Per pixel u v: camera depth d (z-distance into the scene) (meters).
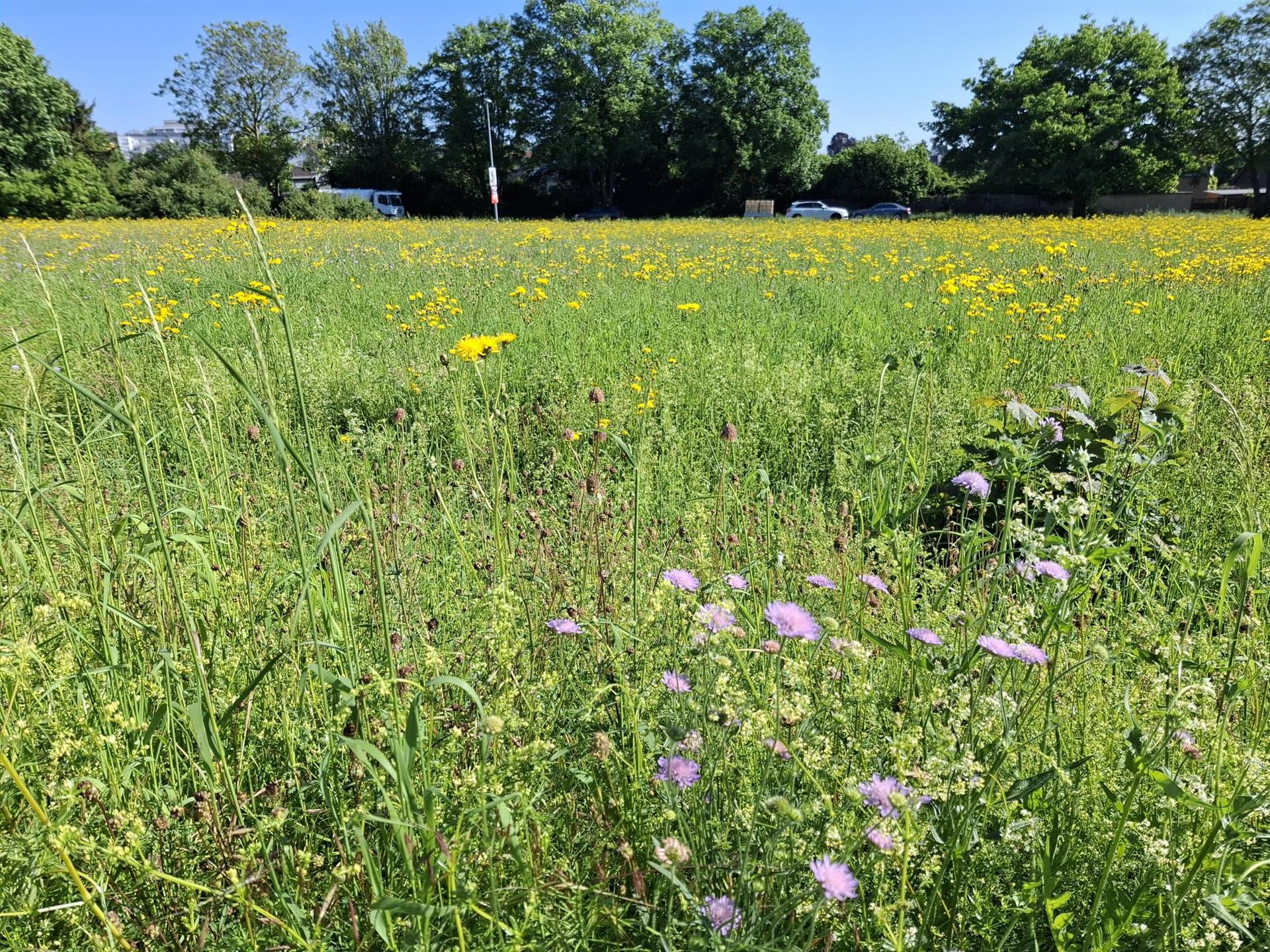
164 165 34.81
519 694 1.68
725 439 2.87
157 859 1.49
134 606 2.12
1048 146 46.78
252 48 60.28
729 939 1.20
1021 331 6.62
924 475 2.72
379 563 1.51
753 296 8.99
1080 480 2.63
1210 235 18.22
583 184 60.12
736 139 54.19
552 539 2.89
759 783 1.47
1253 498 2.75
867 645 2.05
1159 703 1.73
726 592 2.08
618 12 56.09
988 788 1.52
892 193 54.16
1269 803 1.41
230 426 3.99
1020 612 1.73
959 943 1.44
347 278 10.67
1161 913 1.40
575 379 5.52
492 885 1.23
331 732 1.57
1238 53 45.34
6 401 4.43
